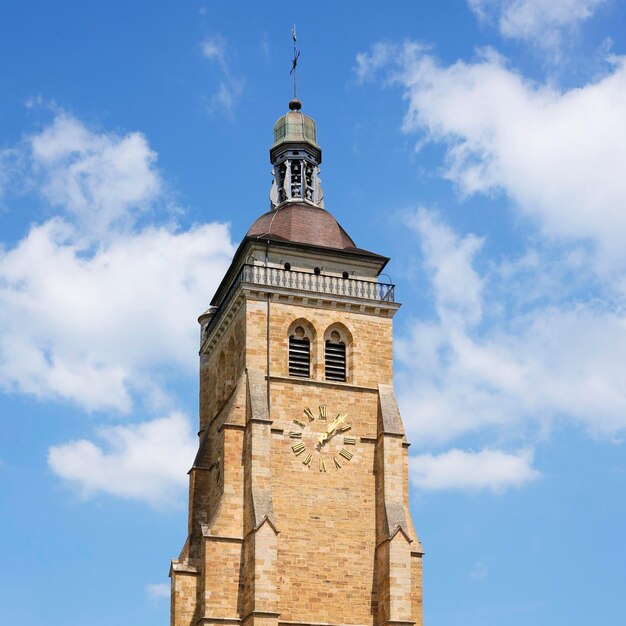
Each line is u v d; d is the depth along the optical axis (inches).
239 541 3555.6
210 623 3454.7
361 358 3860.7
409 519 3762.3
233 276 4156.0
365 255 4033.0
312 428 3730.3
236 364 3858.3
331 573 3592.5
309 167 4362.7
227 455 3641.7
